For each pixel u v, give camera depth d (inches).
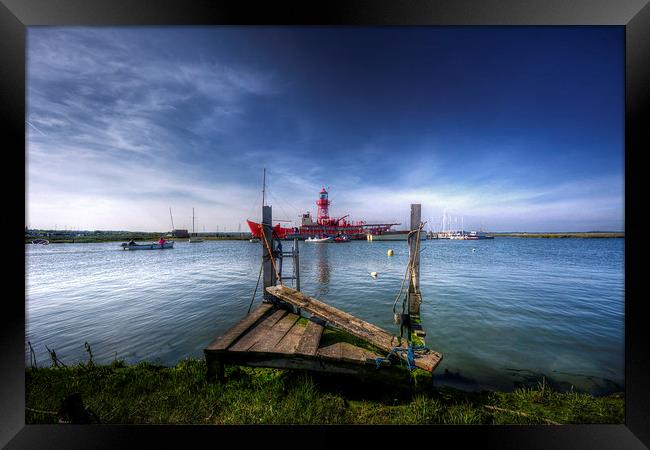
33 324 381.1
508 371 229.8
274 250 319.0
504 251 1756.9
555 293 538.3
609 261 1138.0
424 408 149.9
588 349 275.3
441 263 1079.6
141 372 207.2
